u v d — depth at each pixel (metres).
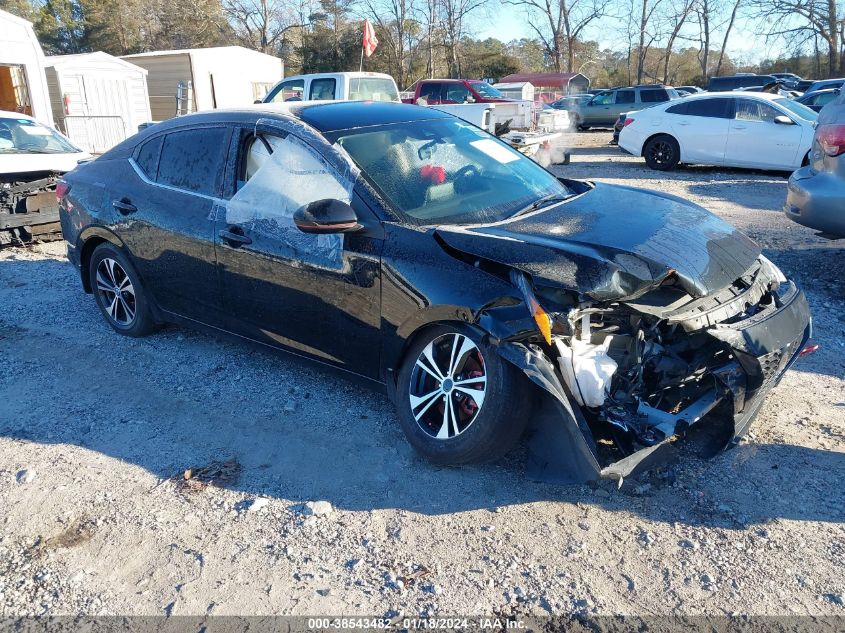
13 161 8.09
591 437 3.00
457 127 4.54
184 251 4.45
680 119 14.12
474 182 4.03
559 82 40.97
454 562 2.85
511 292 3.09
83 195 5.19
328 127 4.00
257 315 4.16
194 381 4.54
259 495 3.32
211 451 3.71
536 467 3.27
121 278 5.22
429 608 2.62
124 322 5.30
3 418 4.11
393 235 3.48
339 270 3.64
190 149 4.55
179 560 2.90
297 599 2.68
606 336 3.29
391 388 3.62
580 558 2.85
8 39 17.30
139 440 3.84
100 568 2.87
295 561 2.88
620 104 26.56
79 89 21.00
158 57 25.42
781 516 3.08
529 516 3.11
